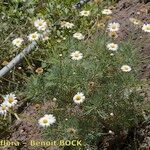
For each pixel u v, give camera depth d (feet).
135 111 2.62
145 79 2.88
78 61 2.75
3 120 3.10
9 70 3.41
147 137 2.61
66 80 2.69
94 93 2.63
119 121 2.62
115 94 2.60
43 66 3.24
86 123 2.59
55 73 2.70
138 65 2.85
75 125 2.59
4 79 3.40
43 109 2.88
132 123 2.64
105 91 2.61
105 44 2.84
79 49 2.88
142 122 2.65
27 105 3.18
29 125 3.02
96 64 2.71
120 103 2.61
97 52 2.81
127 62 2.72
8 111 3.07
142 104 2.64
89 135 2.58
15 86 3.37
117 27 2.96
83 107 2.64
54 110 2.73
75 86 2.67
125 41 3.14
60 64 2.73
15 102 2.80
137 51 2.93
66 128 2.59
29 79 2.93
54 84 2.69
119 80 2.62
